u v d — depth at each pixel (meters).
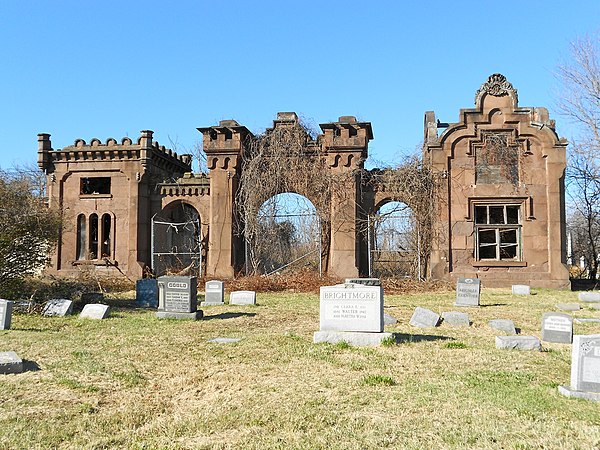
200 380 8.09
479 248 26.12
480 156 26.08
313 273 25.28
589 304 18.33
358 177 27.05
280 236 27.72
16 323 13.68
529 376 7.96
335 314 10.56
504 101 26.09
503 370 8.36
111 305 18.39
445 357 9.27
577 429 5.71
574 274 44.41
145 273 29.19
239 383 7.83
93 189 32.78
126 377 8.21
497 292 22.77
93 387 7.59
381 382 7.64
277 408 6.66
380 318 10.40
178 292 14.91
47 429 6.02
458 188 26.03
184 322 14.13
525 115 25.97
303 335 11.84
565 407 6.42
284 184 27.47
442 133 26.28
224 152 27.89
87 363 9.06
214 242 27.47
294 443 5.55
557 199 25.48
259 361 9.12
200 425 6.15
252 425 6.12
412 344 10.40
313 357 9.27
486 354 9.53
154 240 29.62
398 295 21.89
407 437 5.64
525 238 25.53
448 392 7.14
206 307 17.64
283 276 25.08
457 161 26.16
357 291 10.50
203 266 28.97
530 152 25.86
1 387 7.53
